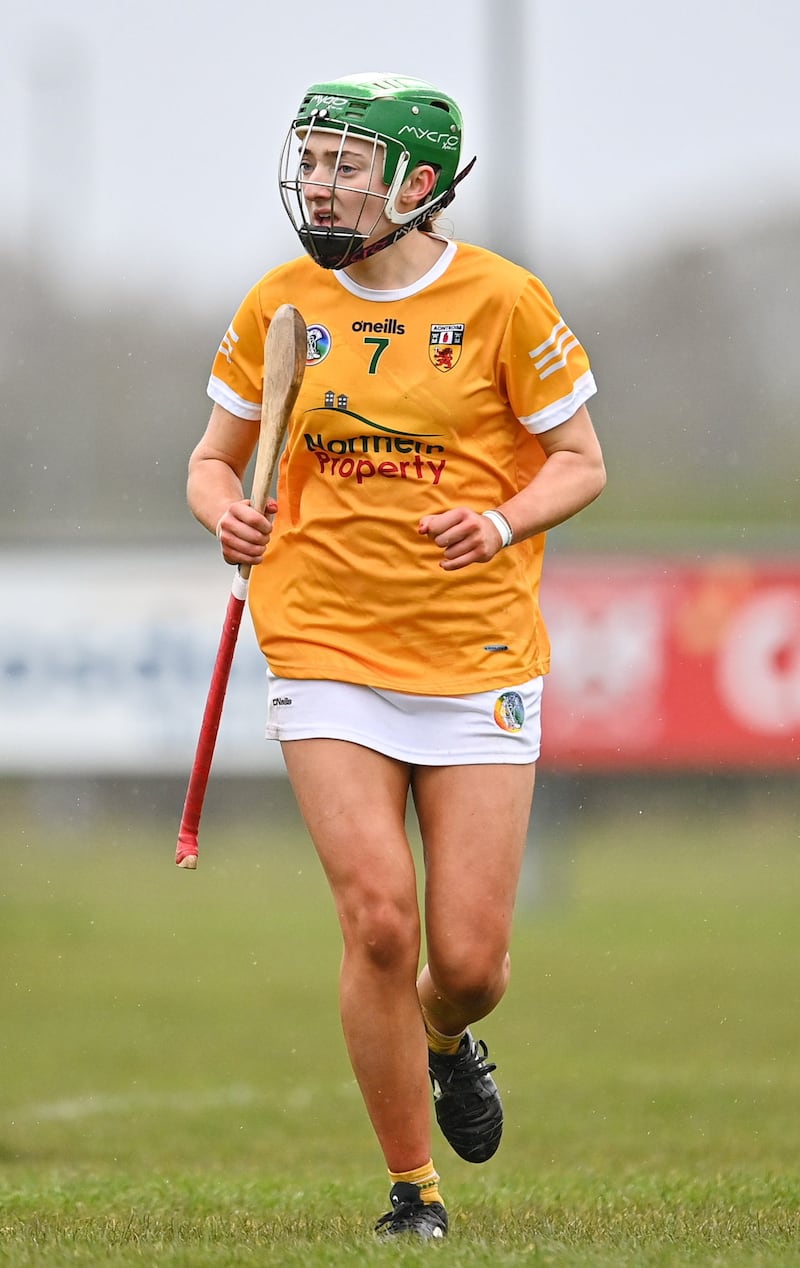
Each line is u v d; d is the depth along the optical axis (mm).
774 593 55531
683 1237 16516
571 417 17531
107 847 65438
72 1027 37062
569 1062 33312
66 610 57750
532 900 54281
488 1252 14695
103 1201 19469
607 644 55969
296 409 17438
